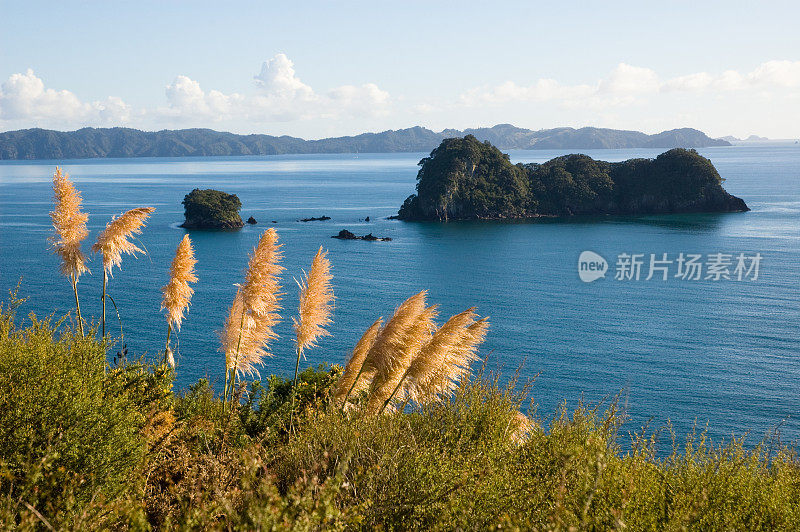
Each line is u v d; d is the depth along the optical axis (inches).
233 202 6023.6
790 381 1990.7
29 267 3526.1
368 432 224.2
